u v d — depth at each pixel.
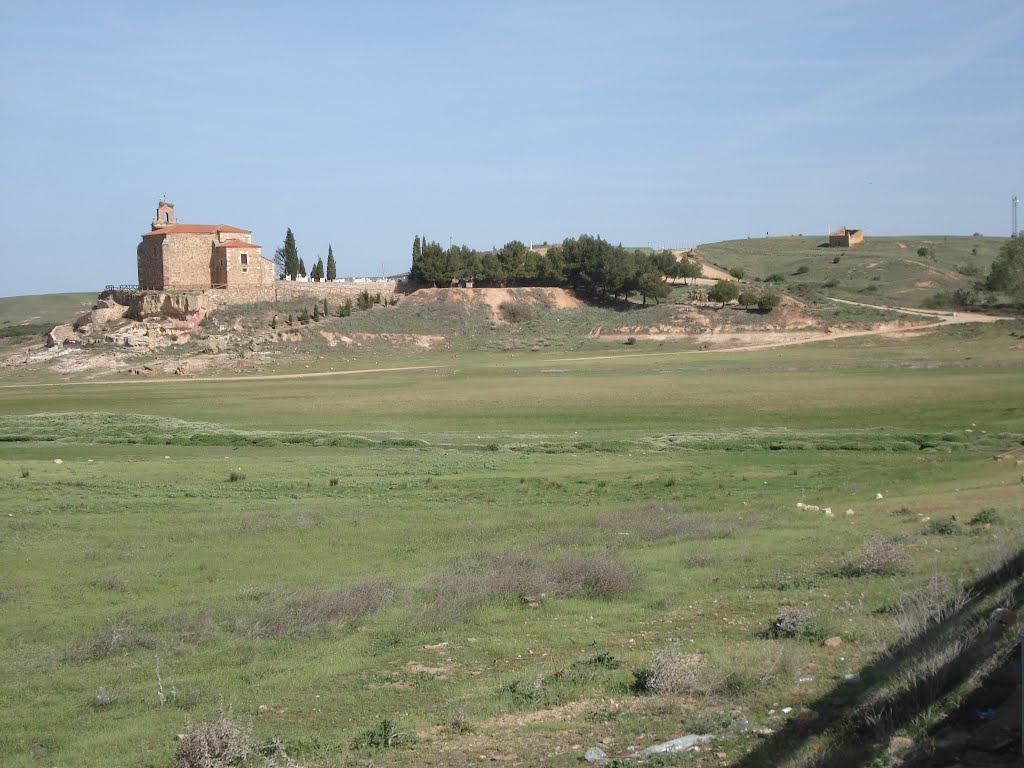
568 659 15.42
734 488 37.78
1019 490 30.25
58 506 34.97
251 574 24.00
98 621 19.52
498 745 11.61
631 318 157.62
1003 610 13.64
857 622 15.95
